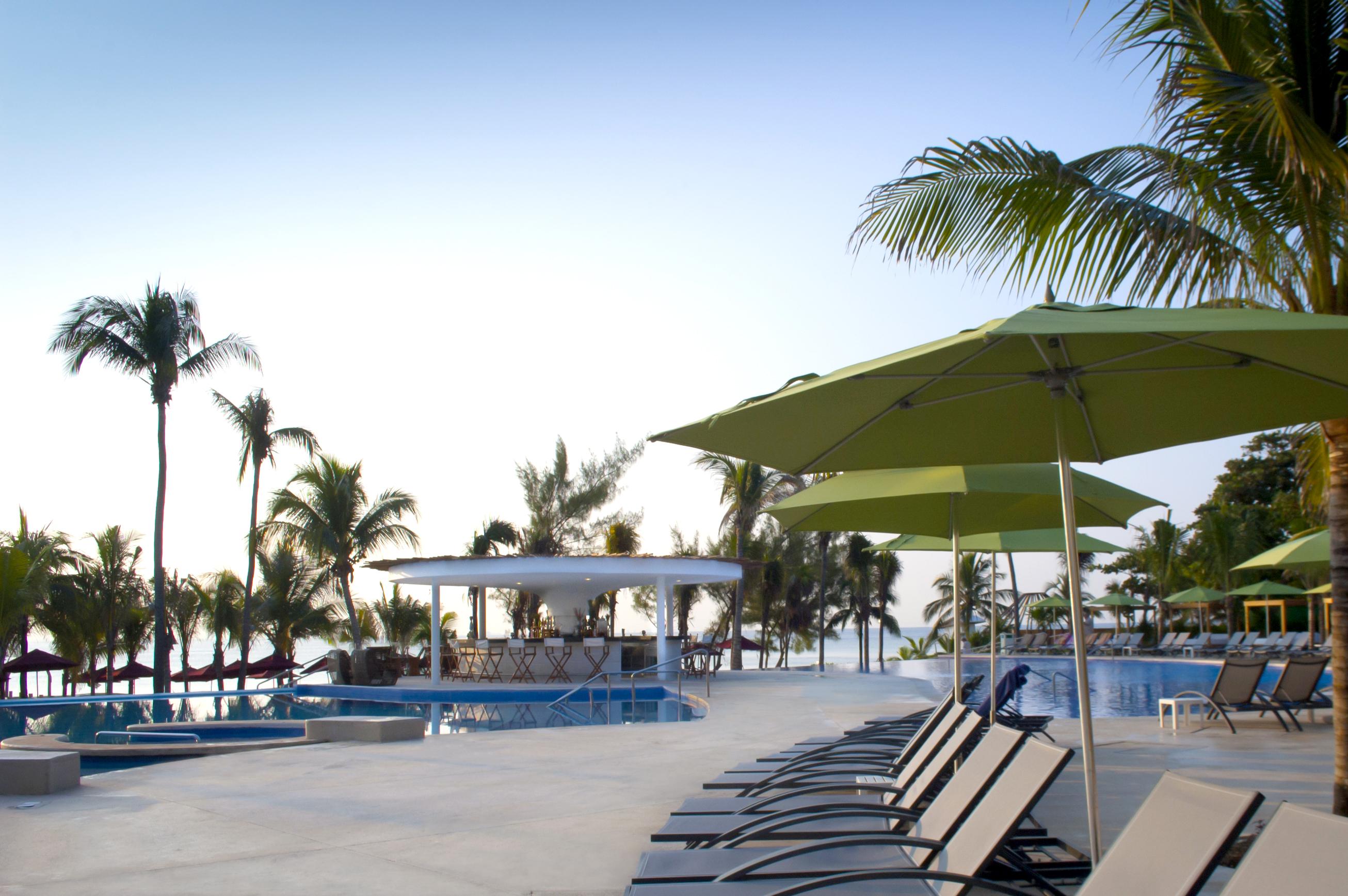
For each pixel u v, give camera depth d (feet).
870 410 12.48
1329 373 10.53
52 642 96.94
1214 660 95.71
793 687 65.51
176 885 16.55
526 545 104.58
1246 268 18.70
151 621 109.09
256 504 88.02
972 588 168.86
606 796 24.41
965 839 11.56
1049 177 19.84
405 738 36.78
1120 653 122.62
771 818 14.05
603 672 75.41
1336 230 16.62
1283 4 16.76
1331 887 6.74
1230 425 13.20
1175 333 8.56
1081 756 30.45
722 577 76.43
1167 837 8.56
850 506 23.95
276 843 19.57
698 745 33.99
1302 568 55.98
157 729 46.29
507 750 33.30
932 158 20.70
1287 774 26.32
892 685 66.74
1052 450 14.52
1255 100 15.15
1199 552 138.72
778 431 13.01
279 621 108.37
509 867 17.58
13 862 18.11
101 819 21.99
